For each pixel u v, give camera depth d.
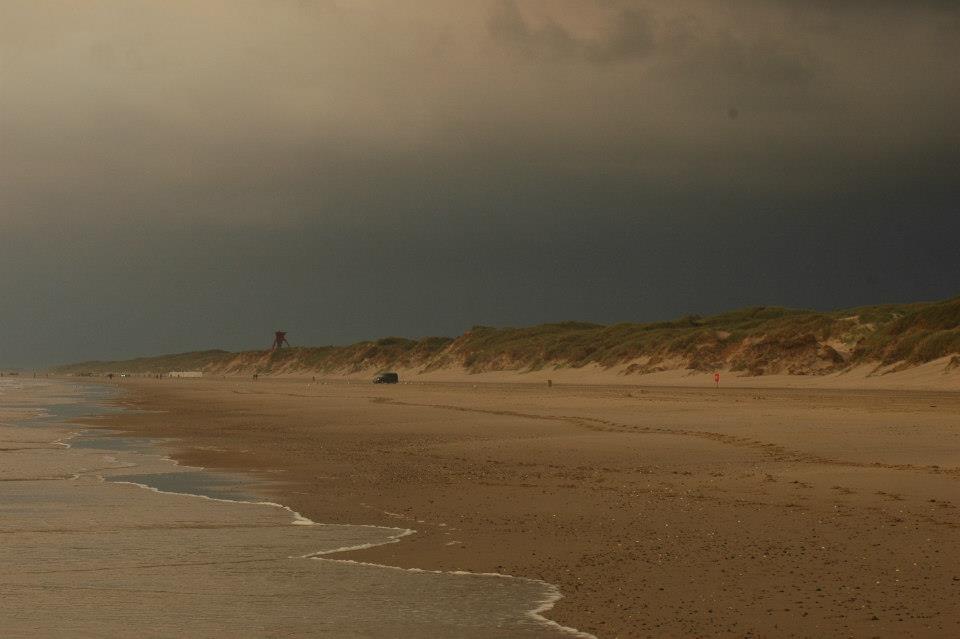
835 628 12.45
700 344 146.62
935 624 12.52
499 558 17.70
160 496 27.61
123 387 185.00
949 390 89.94
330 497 26.81
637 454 36.00
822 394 83.19
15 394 139.38
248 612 14.20
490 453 37.94
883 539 18.14
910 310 127.50
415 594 15.16
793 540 18.33
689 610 13.55
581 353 183.25
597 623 13.16
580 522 21.28
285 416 70.94
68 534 21.03
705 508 22.69
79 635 12.98
